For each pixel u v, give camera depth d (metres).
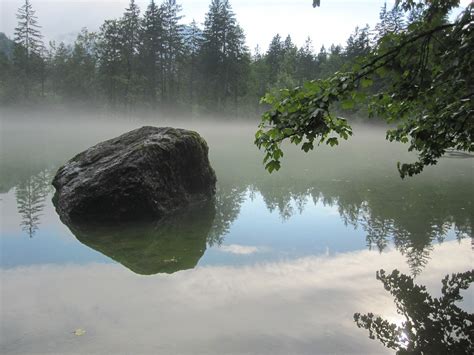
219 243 6.38
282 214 8.45
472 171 15.45
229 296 4.33
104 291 4.42
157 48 55.25
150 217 7.83
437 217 8.10
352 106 2.96
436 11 3.24
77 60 64.19
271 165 3.18
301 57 74.62
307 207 9.14
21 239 6.38
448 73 3.29
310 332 3.57
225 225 7.54
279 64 72.75
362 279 4.84
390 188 11.62
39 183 11.29
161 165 8.28
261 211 8.73
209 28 57.28
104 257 5.62
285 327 3.65
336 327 3.67
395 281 4.77
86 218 7.58
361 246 6.20
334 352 3.26
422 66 3.18
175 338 3.43
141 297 4.28
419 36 2.97
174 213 8.37
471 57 3.16
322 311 3.99
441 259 5.57
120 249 6.00
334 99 2.88
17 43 61.97
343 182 12.66
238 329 3.60
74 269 5.12
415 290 4.49
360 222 7.73
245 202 9.63
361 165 17.20
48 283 4.63
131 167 7.74
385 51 3.07
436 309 4.02
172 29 56.88
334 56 66.25
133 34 55.19
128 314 3.87
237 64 57.97
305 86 3.04
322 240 6.54
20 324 3.65
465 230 7.08
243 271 5.11
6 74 59.47
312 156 21.25
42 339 3.39
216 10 57.00
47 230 6.91
